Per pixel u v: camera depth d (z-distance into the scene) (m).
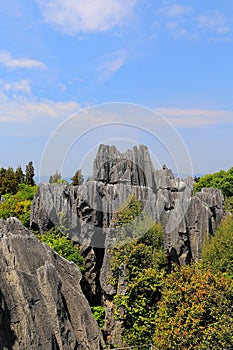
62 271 19.38
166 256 32.19
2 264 15.80
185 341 21.84
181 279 24.77
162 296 25.80
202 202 38.12
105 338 27.56
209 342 21.53
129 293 27.09
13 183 83.88
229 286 23.39
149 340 26.28
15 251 16.75
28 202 44.44
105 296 29.70
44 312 15.71
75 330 17.61
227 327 21.45
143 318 26.61
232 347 21.27
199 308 22.19
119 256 28.83
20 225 19.58
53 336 15.56
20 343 14.55
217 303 22.53
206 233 36.66
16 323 14.80
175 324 22.56
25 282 15.66
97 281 31.73
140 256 28.94
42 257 18.02
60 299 16.75
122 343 26.28
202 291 22.84
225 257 33.78
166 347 22.48
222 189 83.50
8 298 15.00
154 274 27.72
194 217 36.78
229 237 35.81
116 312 27.22
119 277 27.95
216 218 43.16
